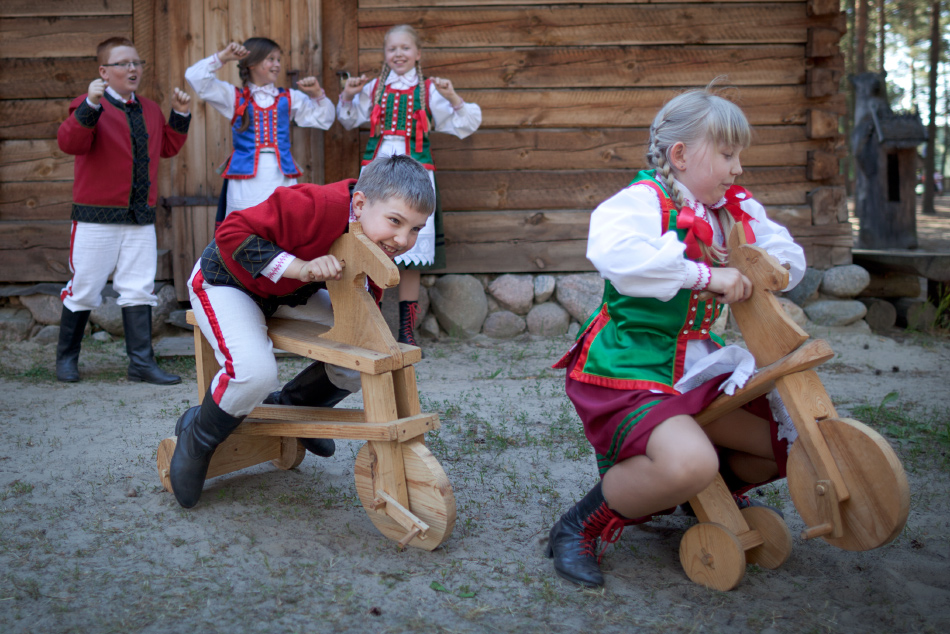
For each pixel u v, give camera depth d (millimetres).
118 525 2506
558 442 3455
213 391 2355
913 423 3674
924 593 2133
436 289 5793
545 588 2121
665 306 2086
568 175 5906
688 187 2127
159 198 5590
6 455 3188
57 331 5570
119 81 4480
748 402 2221
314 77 5379
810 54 5895
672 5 5812
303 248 2287
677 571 2277
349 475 3021
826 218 6078
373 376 2262
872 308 6176
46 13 5531
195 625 1924
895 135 9359
